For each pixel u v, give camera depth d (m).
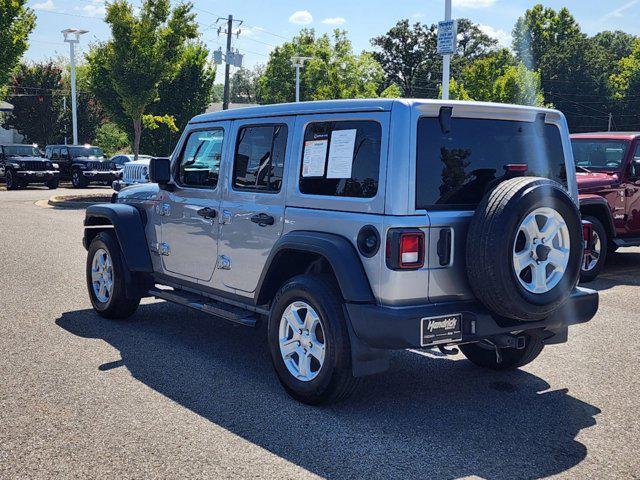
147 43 24.00
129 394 4.84
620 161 10.14
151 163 5.93
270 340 4.89
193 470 3.68
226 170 5.54
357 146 4.46
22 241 12.86
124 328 6.72
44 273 9.60
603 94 79.12
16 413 4.45
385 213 4.20
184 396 4.82
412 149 4.20
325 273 4.73
